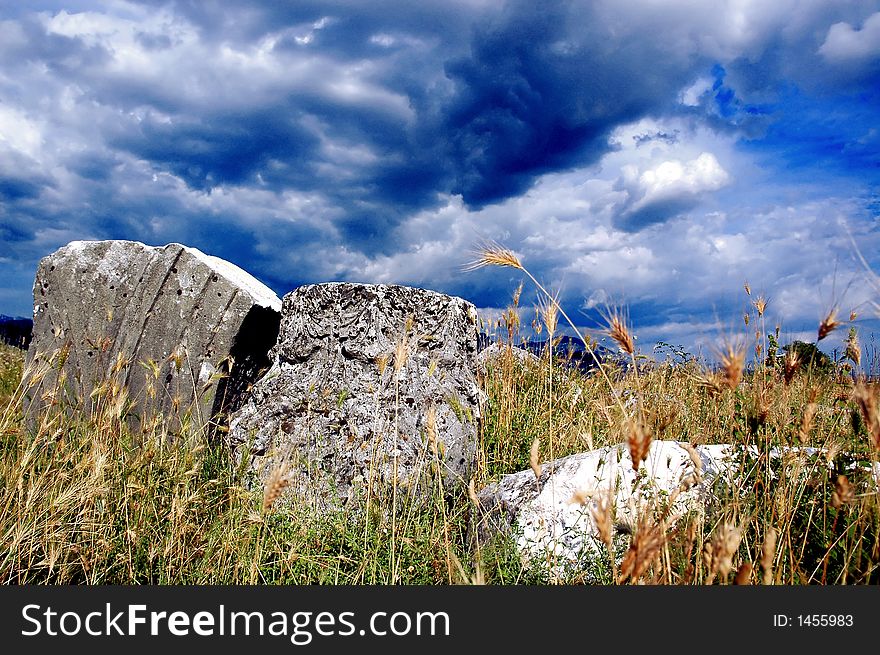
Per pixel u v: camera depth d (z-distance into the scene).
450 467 4.98
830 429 3.94
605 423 5.40
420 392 5.17
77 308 6.52
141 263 6.27
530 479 4.09
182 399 5.67
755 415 3.55
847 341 3.38
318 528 4.13
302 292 5.50
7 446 4.24
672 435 4.57
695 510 3.23
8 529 3.61
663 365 5.70
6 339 11.73
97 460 3.94
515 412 5.97
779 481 3.40
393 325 5.29
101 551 3.68
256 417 5.10
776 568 3.05
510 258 3.50
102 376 6.16
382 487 4.54
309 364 5.29
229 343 5.66
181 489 4.19
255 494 4.24
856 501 3.21
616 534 3.49
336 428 4.90
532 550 3.58
